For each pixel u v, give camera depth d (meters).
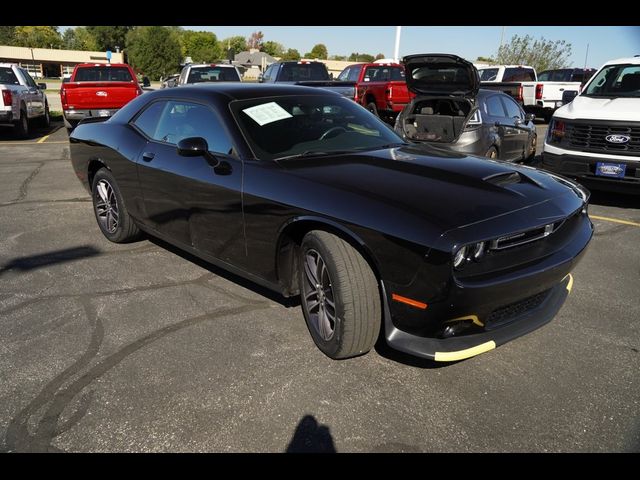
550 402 2.72
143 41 61.75
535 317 2.99
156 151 4.25
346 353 2.97
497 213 2.70
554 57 34.25
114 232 5.06
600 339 3.36
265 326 3.52
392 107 13.79
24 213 6.23
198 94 4.04
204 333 3.43
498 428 2.54
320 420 2.59
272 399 2.75
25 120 13.02
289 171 3.24
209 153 3.61
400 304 2.68
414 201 2.76
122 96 12.84
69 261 4.71
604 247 5.17
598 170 6.45
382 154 3.56
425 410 2.67
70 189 7.48
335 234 2.92
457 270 2.54
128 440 2.47
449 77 7.29
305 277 3.21
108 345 3.29
